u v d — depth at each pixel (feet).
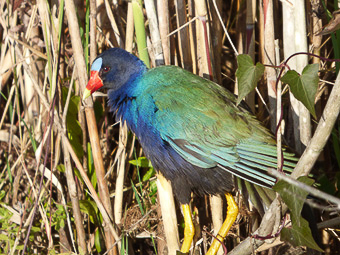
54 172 28.17
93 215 27.17
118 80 23.77
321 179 26.99
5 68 30.14
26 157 29.50
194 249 25.55
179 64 26.27
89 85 23.99
